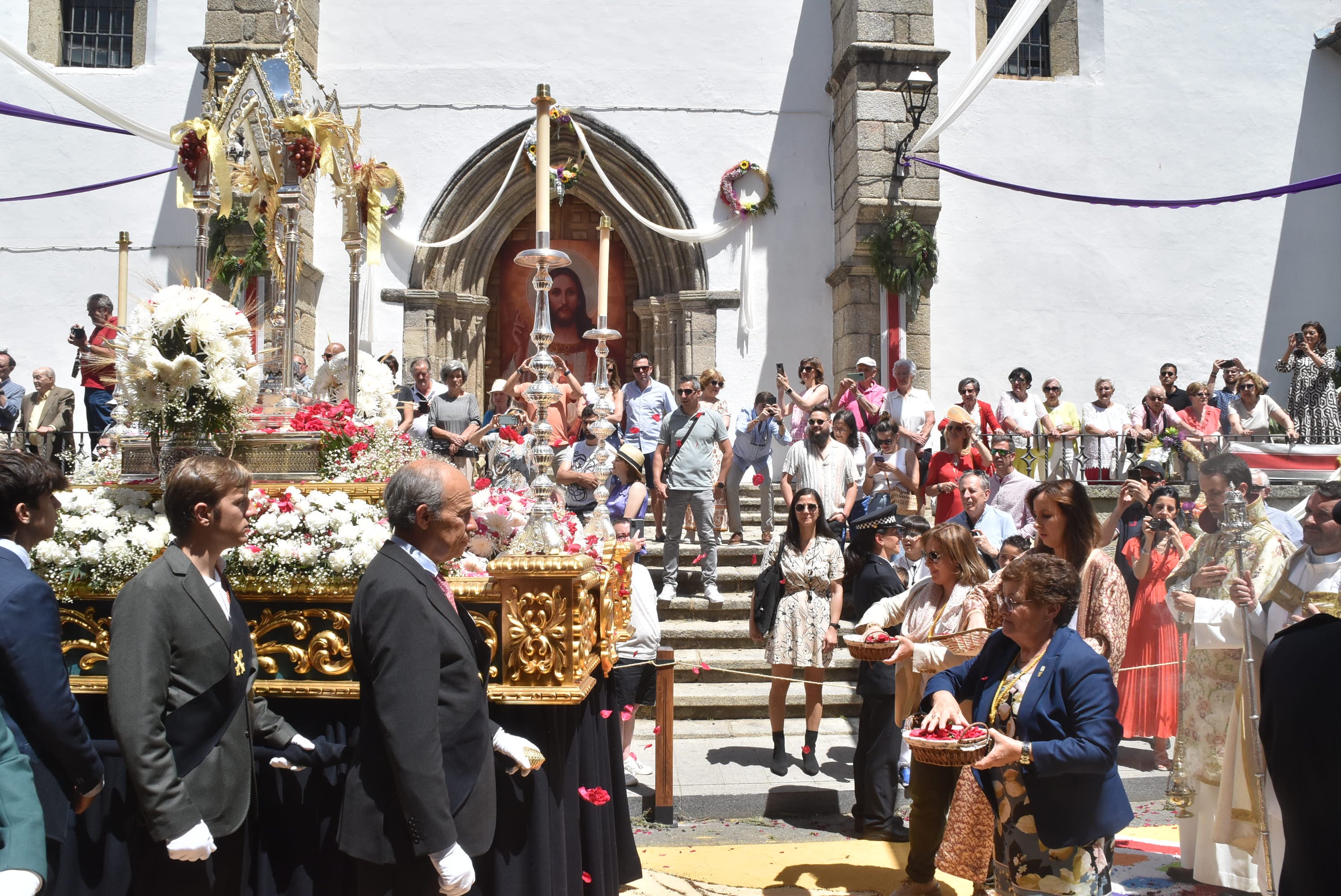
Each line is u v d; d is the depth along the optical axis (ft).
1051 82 42.27
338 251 39.52
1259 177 42.55
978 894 13.29
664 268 41.70
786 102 41.65
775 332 41.06
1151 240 42.16
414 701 9.11
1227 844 14.39
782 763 20.38
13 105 35.19
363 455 13.67
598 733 14.29
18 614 9.11
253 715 10.89
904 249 37.96
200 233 15.64
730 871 16.14
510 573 11.46
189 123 15.40
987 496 26.11
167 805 9.31
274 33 37.27
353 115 40.68
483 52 41.06
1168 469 23.36
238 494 10.38
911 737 11.18
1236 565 14.52
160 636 9.64
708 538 27.73
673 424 28.04
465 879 9.03
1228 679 14.66
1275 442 24.80
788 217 41.45
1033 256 41.70
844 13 39.68
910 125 38.19
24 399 33.40
